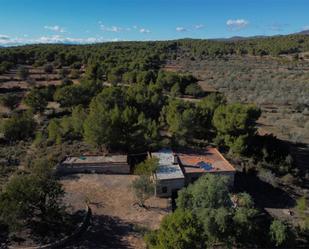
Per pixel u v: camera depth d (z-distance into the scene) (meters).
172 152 48.84
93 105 61.38
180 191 35.75
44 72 116.88
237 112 54.19
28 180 31.97
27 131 56.59
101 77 106.56
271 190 45.47
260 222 33.69
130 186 41.31
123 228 33.53
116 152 49.38
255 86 106.44
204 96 97.06
